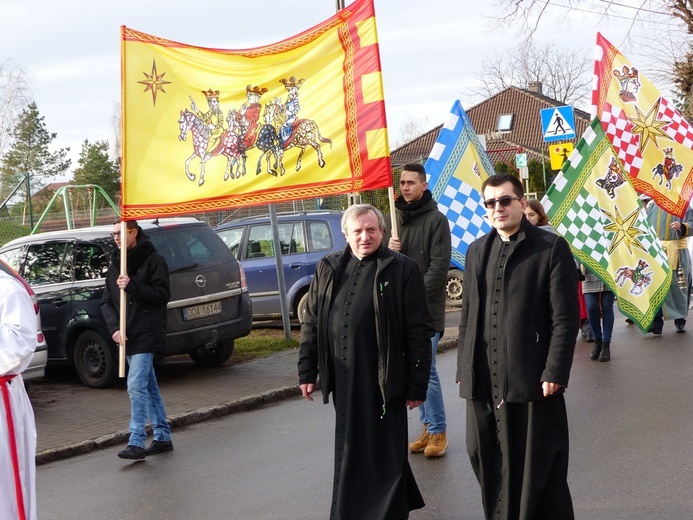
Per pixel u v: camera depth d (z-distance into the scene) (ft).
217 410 29.71
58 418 29.60
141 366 24.44
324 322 16.98
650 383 29.91
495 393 15.78
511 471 15.72
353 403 16.47
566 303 15.33
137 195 23.85
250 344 42.70
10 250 37.11
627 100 38.91
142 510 20.25
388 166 22.80
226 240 48.16
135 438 24.38
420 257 23.02
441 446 22.70
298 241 46.62
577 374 32.48
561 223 34.76
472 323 16.20
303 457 23.70
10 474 14.03
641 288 35.14
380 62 22.93
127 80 23.91
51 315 35.17
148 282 24.61
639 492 19.16
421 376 16.66
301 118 23.47
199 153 24.04
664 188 39.11
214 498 20.71
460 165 34.86
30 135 228.02
